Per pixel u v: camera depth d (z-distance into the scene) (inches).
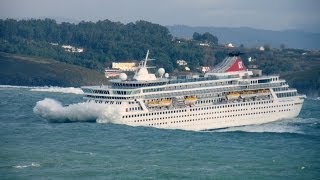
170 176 6535.4
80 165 6904.5
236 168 6978.4
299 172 6870.1
